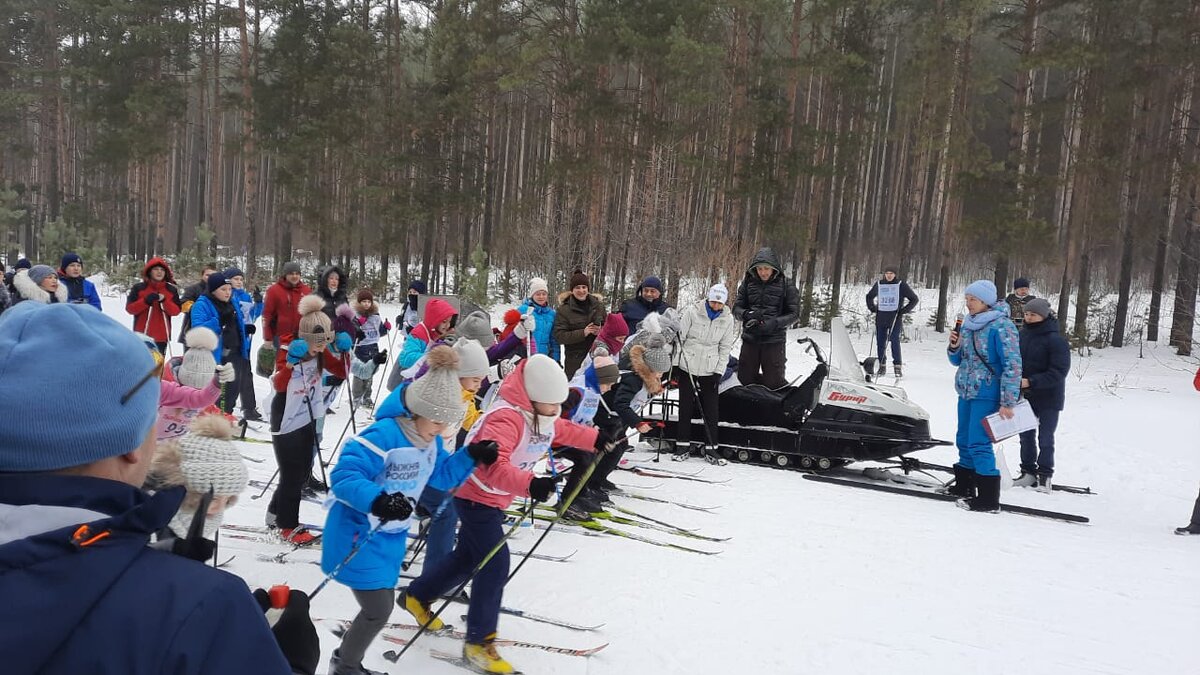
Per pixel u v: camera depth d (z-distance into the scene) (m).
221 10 28.73
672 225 23.48
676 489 7.61
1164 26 18.81
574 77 25.64
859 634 4.52
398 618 4.40
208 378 4.78
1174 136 21.12
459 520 4.37
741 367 10.02
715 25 24.77
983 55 26.70
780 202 23.09
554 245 24.42
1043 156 22.25
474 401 5.84
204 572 1.10
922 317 24.67
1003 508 7.45
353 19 28.97
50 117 39.19
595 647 4.17
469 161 30.27
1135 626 4.82
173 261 27.80
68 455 1.07
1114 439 10.73
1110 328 20.73
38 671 0.95
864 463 9.30
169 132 33.44
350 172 30.33
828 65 21.47
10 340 1.10
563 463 6.94
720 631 4.45
